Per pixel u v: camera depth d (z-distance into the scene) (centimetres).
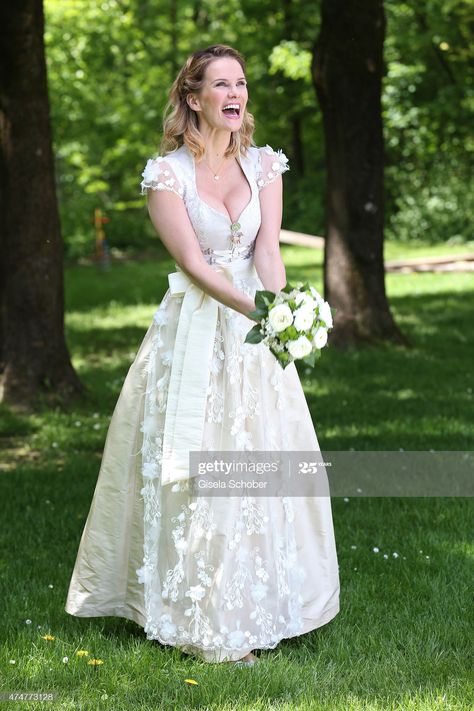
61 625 427
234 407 390
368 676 375
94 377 1054
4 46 844
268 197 410
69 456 732
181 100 397
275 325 360
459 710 348
